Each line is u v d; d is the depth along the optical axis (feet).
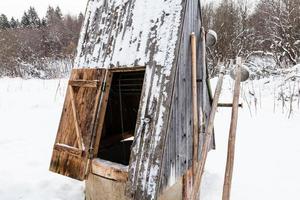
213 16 60.18
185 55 11.89
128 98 18.37
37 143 22.49
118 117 17.39
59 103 34.17
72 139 12.00
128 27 12.28
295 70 33.24
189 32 12.41
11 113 30.42
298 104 27.96
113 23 12.84
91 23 13.60
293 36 44.19
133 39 11.89
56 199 14.15
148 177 9.71
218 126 25.84
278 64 42.37
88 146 11.40
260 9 56.95
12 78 48.83
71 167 11.59
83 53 13.17
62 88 39.86
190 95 12.66
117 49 12.14
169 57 10.73
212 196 14.58
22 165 18.02
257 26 56.80
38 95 36.58
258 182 15.62
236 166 17.72
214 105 11.85
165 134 9.89
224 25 56.08
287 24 45.34
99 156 15.08
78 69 12.92
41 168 17.69
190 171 12.91
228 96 32.65
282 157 18.45
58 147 12.20
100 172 11.19
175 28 11.11
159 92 10.45
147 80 10.86
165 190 10.49
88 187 12.69
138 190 9.76
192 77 12.16
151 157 9.86
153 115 10.30
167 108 10.12
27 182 15.60
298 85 31.22
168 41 11.03
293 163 17.48
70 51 66.54
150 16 11.90
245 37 53.78
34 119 28.89
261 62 49.37
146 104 10.59
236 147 20.72
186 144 12.28
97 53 12.66
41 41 72.33
